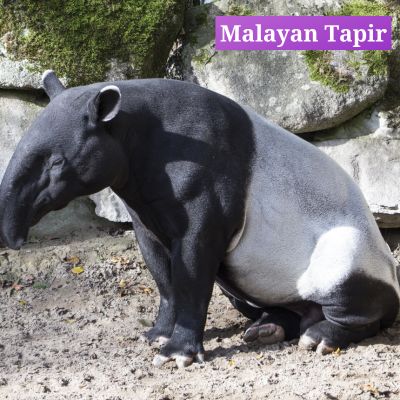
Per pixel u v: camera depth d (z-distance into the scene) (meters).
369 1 14.66
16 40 13.59
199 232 9.94
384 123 14.31
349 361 10.22
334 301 10.48
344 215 10.61
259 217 10.34
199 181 9.87
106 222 14.20
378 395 9.12
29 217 9.57
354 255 10.45
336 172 10.84
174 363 10.20
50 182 9.53
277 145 10.47
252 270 10.55
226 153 10.05
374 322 10.93
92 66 13.73
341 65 14.23
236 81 14.17
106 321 12.11
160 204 9.95
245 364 10.20
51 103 9.76
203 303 10.19
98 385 9.65
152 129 9.91
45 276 13.36
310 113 14.08
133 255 13.86
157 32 13.83
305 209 10.45
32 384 9.75
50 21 13.62
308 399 9.01
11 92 13.88
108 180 9.70
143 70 13.90
